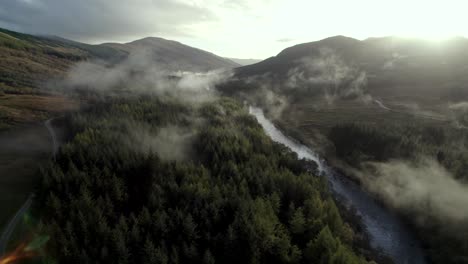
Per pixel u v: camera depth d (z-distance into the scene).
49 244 56.97
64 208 66.00
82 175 75.75
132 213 67.12
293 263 65.50
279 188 87.38
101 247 58.19
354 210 97.25
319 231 72.81
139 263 58.38
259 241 66.12
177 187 78.12
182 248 62.31
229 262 64.38
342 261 60.97
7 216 66.31
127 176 84.12
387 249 81.06
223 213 73.38
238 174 90.44
